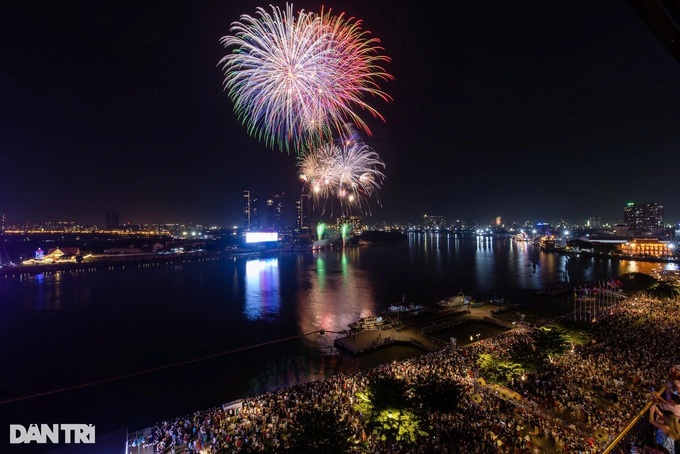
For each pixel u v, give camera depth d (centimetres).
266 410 3862
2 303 11338
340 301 11281
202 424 3638
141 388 5419
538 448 2945
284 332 8125
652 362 4334
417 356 6397
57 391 5338
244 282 15150
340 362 6284
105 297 12156
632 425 823
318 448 2594
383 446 3028
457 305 9606
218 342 7519
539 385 3978
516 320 8156
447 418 3362
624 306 7938
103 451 2889
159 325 8806
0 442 4000
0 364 6438
